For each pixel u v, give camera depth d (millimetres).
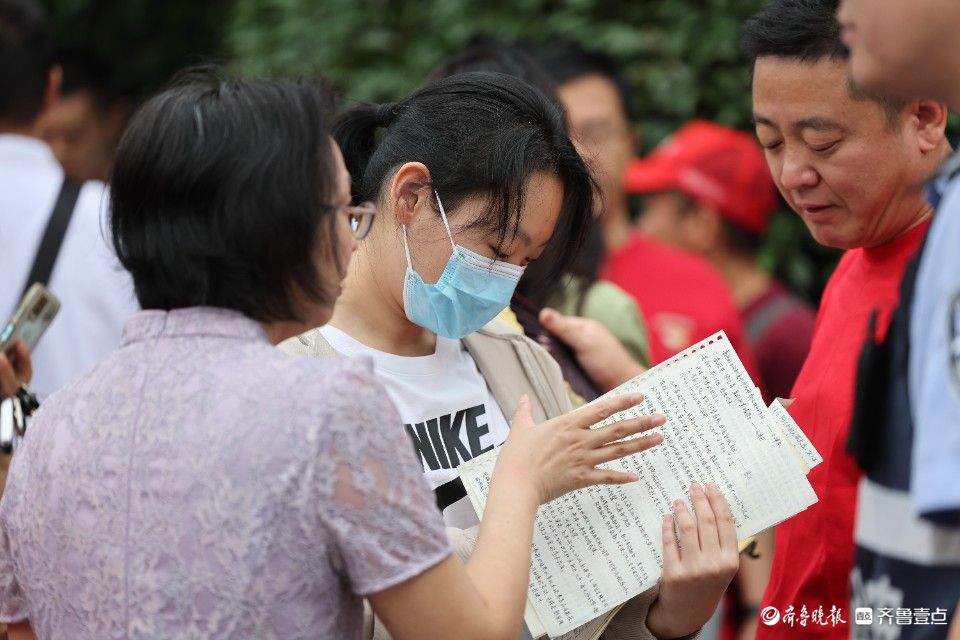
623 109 4488
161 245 2045
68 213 3771
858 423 2412
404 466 1996
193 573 1950
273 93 2078
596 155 3326
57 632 2092
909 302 2297
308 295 2086
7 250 3723
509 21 5723
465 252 2586
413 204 2619
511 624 2090
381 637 2432
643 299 4602
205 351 2051
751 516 2414
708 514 2385
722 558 2367
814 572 2727
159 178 2035
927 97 1862
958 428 1728
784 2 2576
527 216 2582
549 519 2471
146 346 2096
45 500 2082
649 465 2475
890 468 2328
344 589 2020
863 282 2766
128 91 7594
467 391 2795
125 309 3754
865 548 2387
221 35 7926
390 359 2709
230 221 2006
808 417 2791
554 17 5648
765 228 5297
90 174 6000
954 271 1764
